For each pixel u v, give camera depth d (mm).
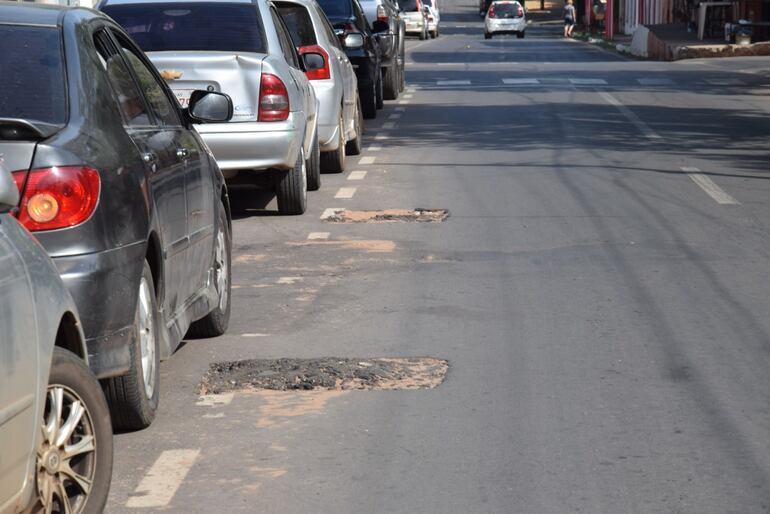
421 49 69000
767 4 60406
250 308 11320
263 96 15086
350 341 10109
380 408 8352
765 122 27344
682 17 73562
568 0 90438
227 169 15172
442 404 8414
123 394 7500
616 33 90562
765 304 11266
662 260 13227
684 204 16719
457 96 35438
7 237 5512
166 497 6816
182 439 7754
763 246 13961
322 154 20016
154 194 7848
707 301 11391
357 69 28141
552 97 34281
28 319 5430
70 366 5898
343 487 6945
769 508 6602
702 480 7004
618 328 10438
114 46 8336
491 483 6980
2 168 5234
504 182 18875
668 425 7953
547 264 13094
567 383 8875
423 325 10602
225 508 6660
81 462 6102
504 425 7969
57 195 6664
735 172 19672
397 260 13422
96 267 6754
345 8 28578
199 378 9086
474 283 12234
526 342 10008
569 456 7398
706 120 27797
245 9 15922
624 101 32688
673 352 9688
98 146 7113
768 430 7852
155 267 7969
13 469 5203
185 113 9859
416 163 21281
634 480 7004
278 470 7219
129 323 7176
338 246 14258
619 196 17391
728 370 9188
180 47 15461
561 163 20828
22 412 5297
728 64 49312
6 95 7109
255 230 15359
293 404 8453
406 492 6859
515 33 87688
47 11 7715
